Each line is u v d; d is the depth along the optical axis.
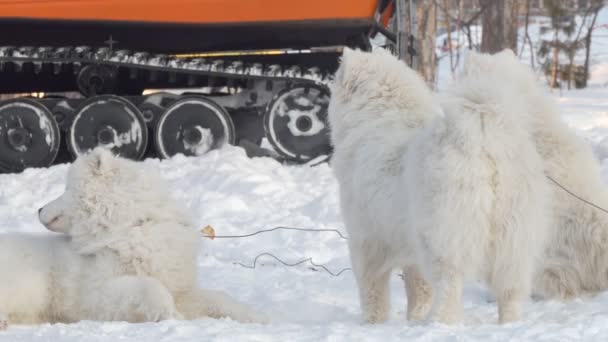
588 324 6.06
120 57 19.31
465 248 6.46
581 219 9.01
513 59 9.24
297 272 11.09
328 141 19.28
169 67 19.19
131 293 7.43
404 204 7.09
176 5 18.80
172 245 8.04
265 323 7.85
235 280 10.49
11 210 15.70
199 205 15.50
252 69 19.12
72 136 19.72
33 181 17.98
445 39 46.56
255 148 20.44
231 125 19.56
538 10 49.12
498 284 6.68
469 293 9.52
